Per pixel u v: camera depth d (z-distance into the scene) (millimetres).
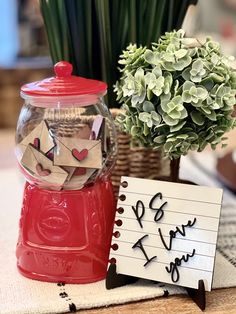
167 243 659
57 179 671
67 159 662
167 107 629
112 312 631
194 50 646
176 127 633
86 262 689
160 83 630
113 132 717
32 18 2225
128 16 800
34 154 671
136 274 667
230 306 645
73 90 657
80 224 684
